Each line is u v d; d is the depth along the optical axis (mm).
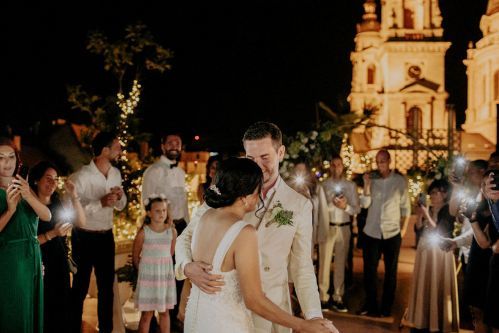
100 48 12727
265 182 3660
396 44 32625
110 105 12469
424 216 7699
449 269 7191
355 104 37594
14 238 4613
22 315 4602
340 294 8625
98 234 6363
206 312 3109
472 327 7746
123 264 8453
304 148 10703
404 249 15086
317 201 8414
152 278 6371
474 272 5938
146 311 6398
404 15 33406
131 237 10492
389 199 8320
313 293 3590
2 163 4641
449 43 32375
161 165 7398
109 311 6418
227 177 3193
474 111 35875
